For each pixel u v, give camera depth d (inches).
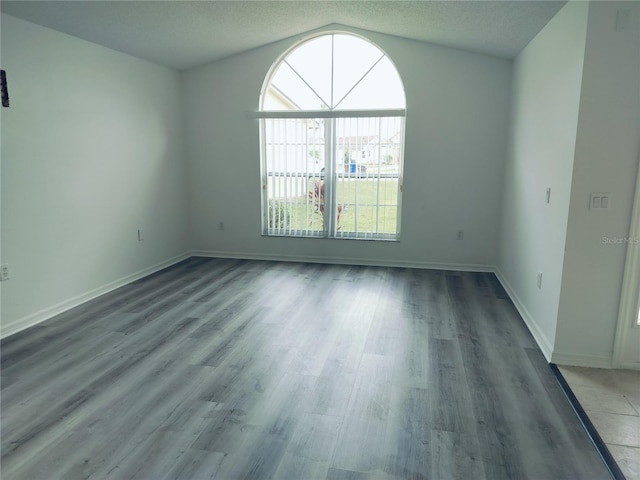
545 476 72.6
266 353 117.3
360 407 92.4
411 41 190.4
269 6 153.7
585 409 91.5
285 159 213.2
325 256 216.7
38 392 97.5
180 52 184.5
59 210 143.9
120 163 172.6
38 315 137.7
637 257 102.0
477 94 188.9
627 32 95.8
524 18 130.2
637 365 107.8
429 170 198.7
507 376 105.6
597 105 99.3
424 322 139.6
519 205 157.9
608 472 73.4
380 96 199.8
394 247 208.8
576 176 102.7
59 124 142.0
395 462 75.9
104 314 144.9
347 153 206.4
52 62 138.2
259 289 173.0
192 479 71.7
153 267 198.1
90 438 82.1
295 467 74.6
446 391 98.7
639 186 99.3
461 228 200.5
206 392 98.0
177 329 132.9
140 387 99.9
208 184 221.8
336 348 120.6
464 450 78.9
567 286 107.9
